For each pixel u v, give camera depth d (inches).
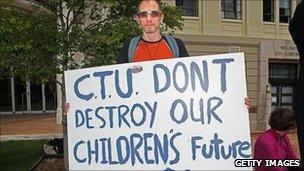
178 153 111.0
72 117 120.0
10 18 222.7
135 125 114.7
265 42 750.5
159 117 113.3
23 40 223.1
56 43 238.4
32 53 231.1
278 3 788.0
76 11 256.1
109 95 117.5
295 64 789.9
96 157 116.9
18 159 347.6
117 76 117.2
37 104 867.4
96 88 118.6
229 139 109.0
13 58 230.5
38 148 410.0
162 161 111.9
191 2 719.7
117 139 115.8
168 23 277.0
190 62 112.9
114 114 116.6
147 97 114.8
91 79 119.2
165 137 112.3
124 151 115.0
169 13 275.0
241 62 110.3
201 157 109.7
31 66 235.8
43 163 314.7
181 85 112.9
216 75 111.1
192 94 112.0
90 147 117.6
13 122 698.2
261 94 730.8
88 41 239.8
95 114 118.1
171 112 112.8
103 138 116.7
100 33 237.9
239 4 758.5
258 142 150.3
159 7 130.0
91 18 256.4
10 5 249.4
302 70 111.2
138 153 113.7
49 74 240.2
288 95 789.9
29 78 240.1
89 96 119.0
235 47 737.0
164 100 113.5
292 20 111.0
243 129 108.7
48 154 331.9
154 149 112.7
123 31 230.7
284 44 764.0
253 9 762.2
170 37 133.0
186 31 709.9
